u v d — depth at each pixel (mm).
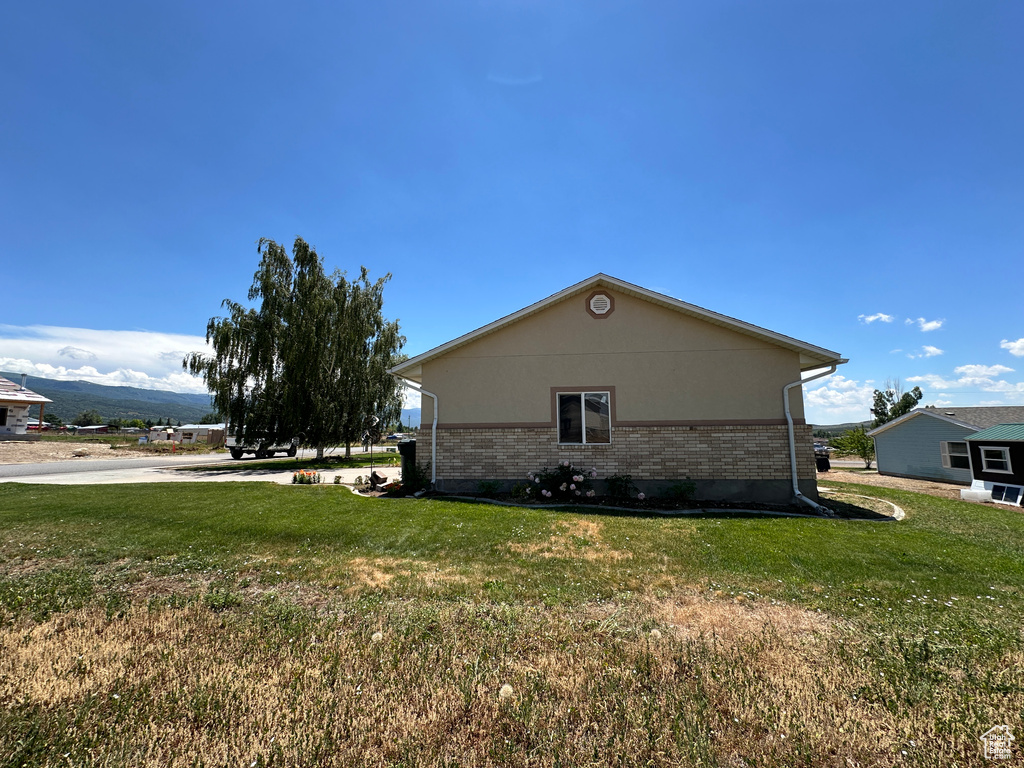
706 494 11359
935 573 5875
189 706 3021
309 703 3074
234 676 3404
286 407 24266
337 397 26438
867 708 3082
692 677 3414
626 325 12047
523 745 2703
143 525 8125
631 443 11688
